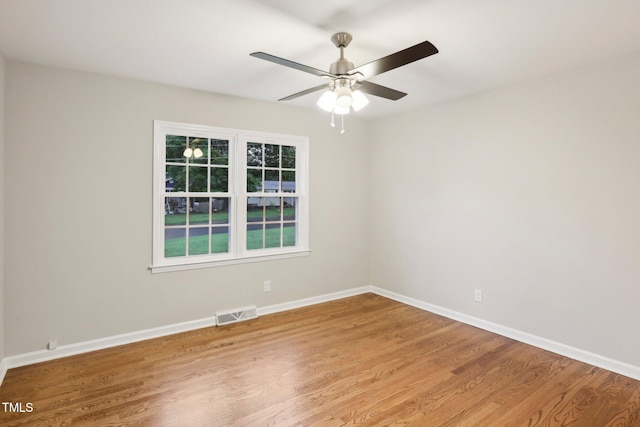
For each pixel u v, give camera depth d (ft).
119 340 10.61
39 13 6.81
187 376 8.72
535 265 10.56
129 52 8.67
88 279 10.16
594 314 9.38
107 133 10.31
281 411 7.30
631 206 8.70
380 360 9.62
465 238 12.45
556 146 10.02
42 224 9.51
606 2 6.35
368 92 8.33
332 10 6.68
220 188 12.60
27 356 9.36
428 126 13.64
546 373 8.95
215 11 6.74
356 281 16.08
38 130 9.39
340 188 15.39
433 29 7.43
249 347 10.43
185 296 11.73
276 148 13.88
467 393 8.03
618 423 7.00
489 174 11.66
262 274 13.34
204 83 11.07
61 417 7.06
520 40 7.92
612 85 8.95
